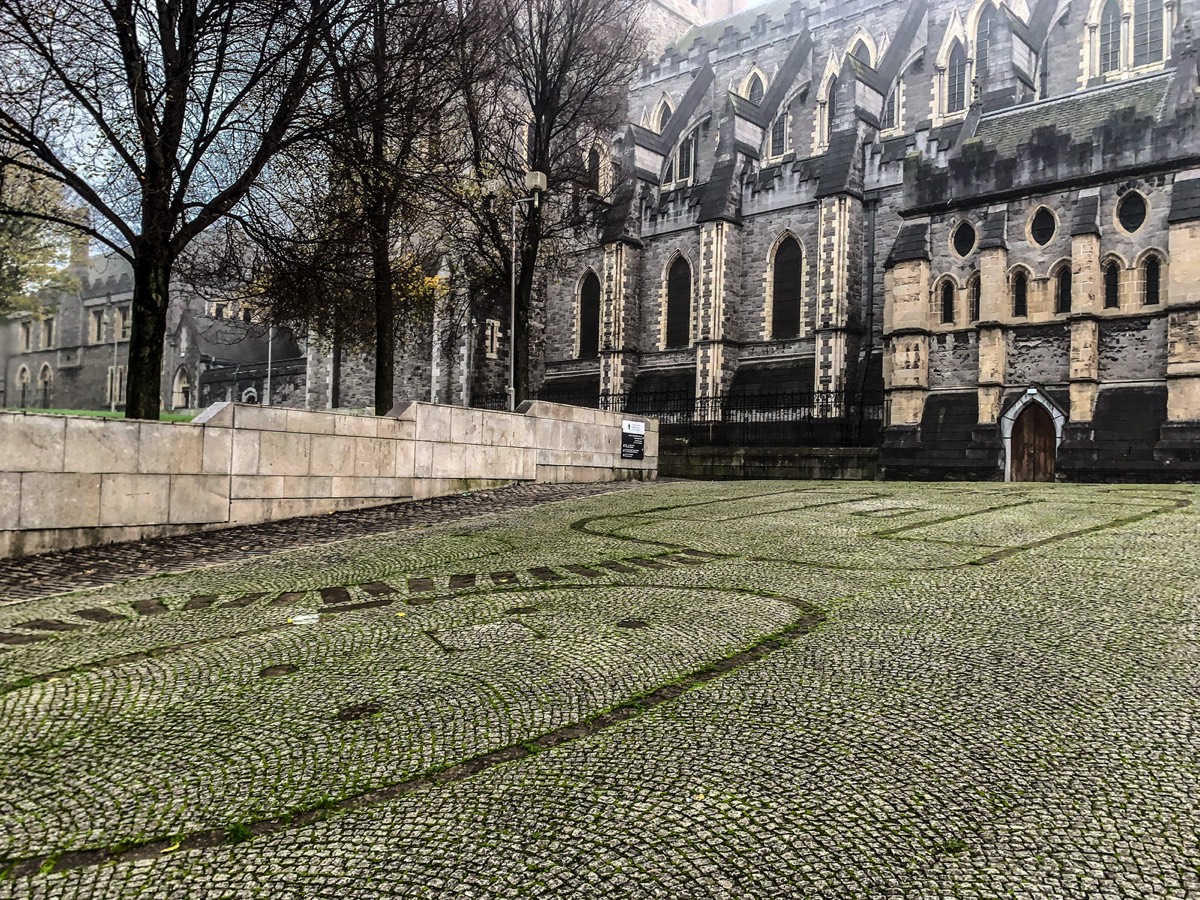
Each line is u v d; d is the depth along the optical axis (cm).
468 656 689
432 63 1927
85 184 1556
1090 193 2669
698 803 421
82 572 1145
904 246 3042
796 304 4056
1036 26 3850
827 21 4706
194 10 1568
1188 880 347
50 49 1464
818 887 348
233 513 1520
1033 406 2775
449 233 2947
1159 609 762
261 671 670
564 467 2347
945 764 460
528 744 504
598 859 373
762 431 3712
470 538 1345
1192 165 2469
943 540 1195
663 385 4472
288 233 1967
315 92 1798
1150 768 450
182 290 2269
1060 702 547
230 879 366
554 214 3753
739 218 4203
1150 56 3600
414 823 410
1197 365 2423
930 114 4094
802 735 503
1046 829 391
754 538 1262
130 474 1377
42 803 447
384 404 2200
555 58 3028
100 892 359
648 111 5631
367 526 1530
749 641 704
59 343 8844
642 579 983
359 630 789
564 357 5147
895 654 655
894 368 3052
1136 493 1905
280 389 6538
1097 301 2627
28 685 648
